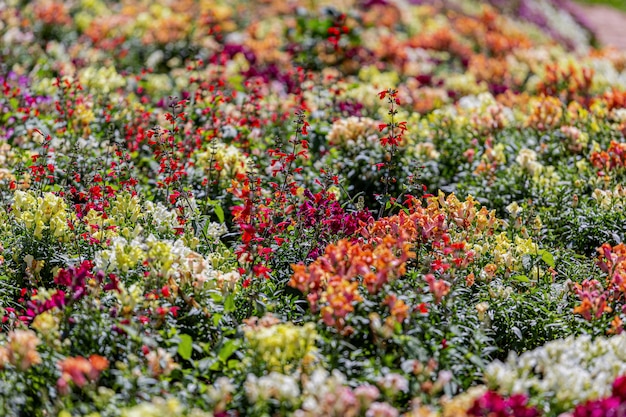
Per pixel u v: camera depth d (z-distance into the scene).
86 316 4.42
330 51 11.32
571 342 4.26
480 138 7.82
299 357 4.09
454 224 5.57
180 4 13.68
